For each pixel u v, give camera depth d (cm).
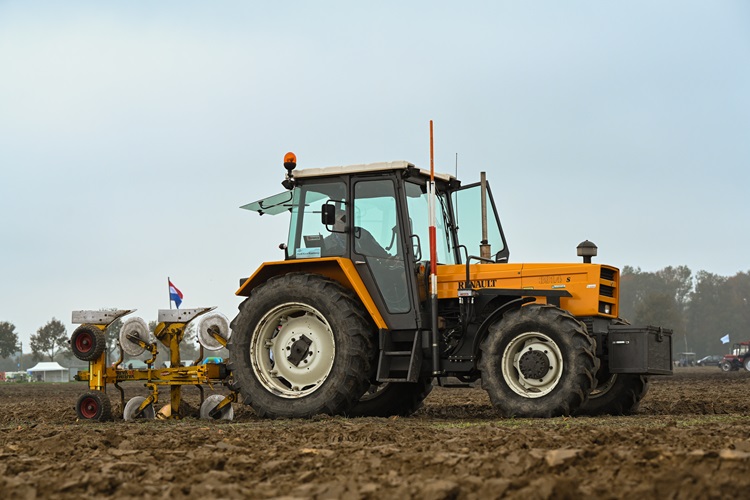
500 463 518
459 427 786
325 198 1044
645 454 518
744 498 415
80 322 1105
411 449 607
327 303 985
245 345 1024
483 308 1019
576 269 1017
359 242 1017
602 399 1077
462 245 1093
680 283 14200
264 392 1011
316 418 958
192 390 2420
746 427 712
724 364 5497
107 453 628
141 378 1090
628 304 14238
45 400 1950
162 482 510
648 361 978
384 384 1141
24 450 672
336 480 498
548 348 948
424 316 995
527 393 949
